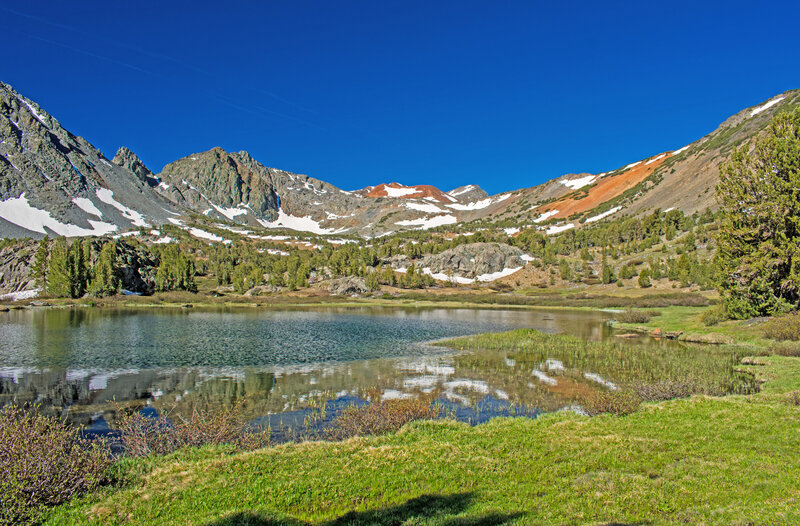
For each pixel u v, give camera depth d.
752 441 12.67
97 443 16.02
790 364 26.31
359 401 22.62
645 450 12.41
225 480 10.90
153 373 29.59
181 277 135.00
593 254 164.50
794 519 8.04
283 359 34.81
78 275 112.62
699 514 8.60
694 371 26.75
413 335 50.66
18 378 27.98
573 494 9.87
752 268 40.72
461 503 9.70
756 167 40.62
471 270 168.75
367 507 9.73
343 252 184.00
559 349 37.84
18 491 9.15
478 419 19.33
